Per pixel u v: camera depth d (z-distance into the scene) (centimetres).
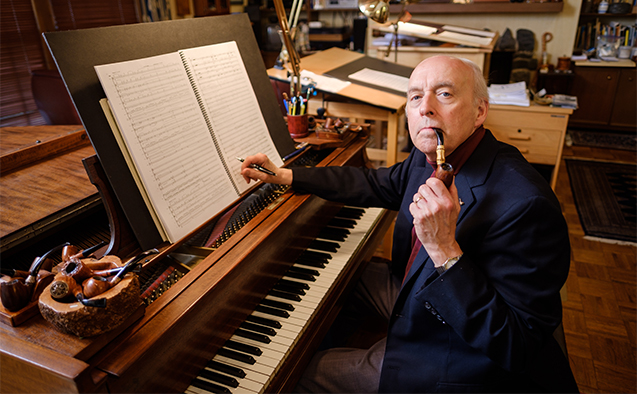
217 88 131
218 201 121
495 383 116
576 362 202
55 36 93
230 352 108
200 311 99
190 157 116
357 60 328
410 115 123
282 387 108
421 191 108
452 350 119
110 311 80
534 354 108
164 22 119
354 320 201
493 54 445
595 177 412
